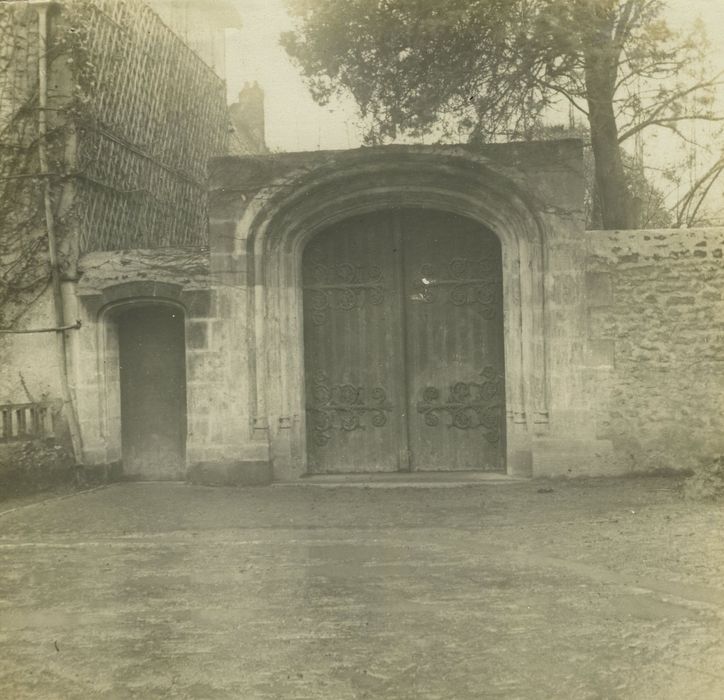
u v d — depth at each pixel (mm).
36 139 10977
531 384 10492
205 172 15023
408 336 11414
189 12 14766
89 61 11180
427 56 9969
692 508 8125
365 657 4496
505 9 9531
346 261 11469
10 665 4500
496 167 10406
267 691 4078
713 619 4945
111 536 7789
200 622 5164
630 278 10336
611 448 10281
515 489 9805
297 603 5512
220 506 9234
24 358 11094
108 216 11812
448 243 11352
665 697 3893
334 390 11469
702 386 10219
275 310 10945
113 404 11297
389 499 9477
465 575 6086
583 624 4918
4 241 11016
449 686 4086
